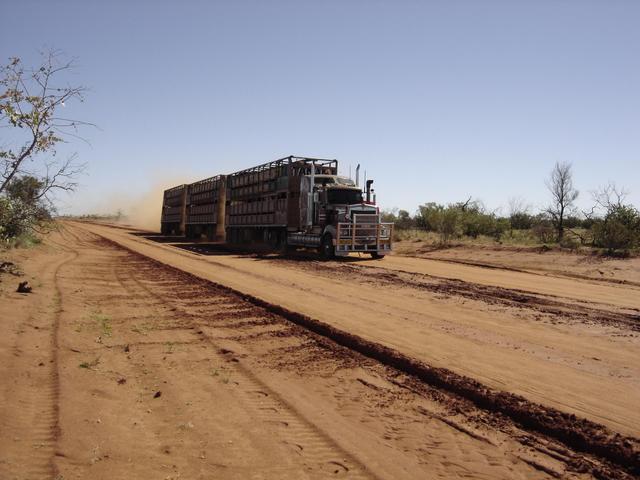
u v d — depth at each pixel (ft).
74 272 48.98
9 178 29.12
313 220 77.05
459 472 12.54
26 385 17.10
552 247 74.49
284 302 35.17
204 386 18.66
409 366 20.81
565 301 37.81
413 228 128.36
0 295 30.01
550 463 13.03
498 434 14.80
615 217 71.46
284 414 16.16
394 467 12.74
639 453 13.01
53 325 25.89
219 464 12.57
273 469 12.42
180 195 146.00
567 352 23.00
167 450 13.21
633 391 17.87
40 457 12.17
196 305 35.19
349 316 30.63
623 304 36.76
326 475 12.21
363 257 78.43
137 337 25.55
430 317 30.81
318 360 22.27
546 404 16.51
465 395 17.87
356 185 80.89
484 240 97.19
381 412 16.44
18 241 60.75
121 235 146.20
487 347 23.71
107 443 13.30
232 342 25.22
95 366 20.13
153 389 18.17
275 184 87.25
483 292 41.91
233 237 105.81
